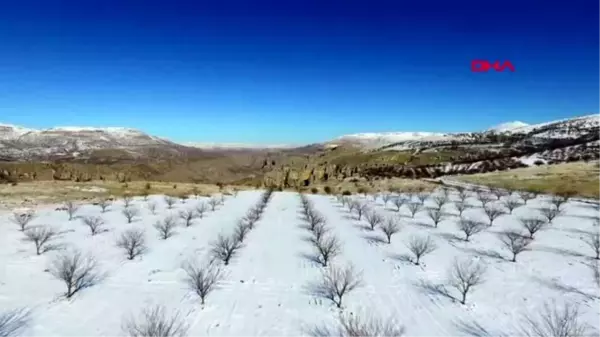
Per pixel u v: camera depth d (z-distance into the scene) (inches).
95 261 1311.5
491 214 1932.8
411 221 2023.9
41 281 1115.3
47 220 1919.3
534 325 877.8
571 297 1024.9
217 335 836.6
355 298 1036.5
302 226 1973.4
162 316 907.4
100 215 2114.9
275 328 871.7
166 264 1315.2
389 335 817.5
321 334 846.5
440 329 865.5
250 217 2105.1
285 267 1290.6
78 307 956.6
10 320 876.0
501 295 1047.0
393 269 1267.2
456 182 3747.5
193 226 1937.7
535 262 1311.5
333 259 1374.3
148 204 2503.7
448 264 1310.3
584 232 1702.8
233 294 1059.9
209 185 4035.4
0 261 1272.1
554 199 2395.4
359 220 2100.1
